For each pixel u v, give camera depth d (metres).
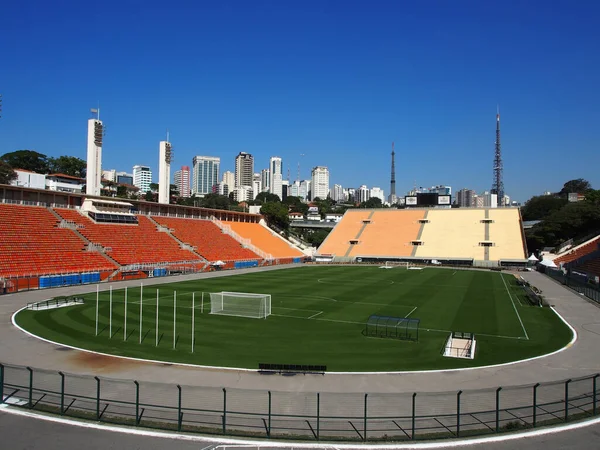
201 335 39.69
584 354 34.44
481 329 43.50
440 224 148.38
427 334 41.31
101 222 96.81
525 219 190.88
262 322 45.59
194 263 97.88
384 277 91.69
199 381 27.31
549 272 97.94
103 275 76.94
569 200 191.50
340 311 52.22
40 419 21.39
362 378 28.31
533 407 21.70
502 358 33.38
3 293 61.16
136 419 20.98
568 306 56.75
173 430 20.48
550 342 38.34
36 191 90.81
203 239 116.12
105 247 87.56
